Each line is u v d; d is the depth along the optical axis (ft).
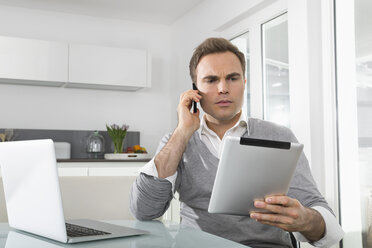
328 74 8.18
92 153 13.44
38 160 3.10
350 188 7.71
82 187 5.35
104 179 5.47
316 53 8.33
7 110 12.72
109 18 14.26
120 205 5.46
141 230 3.51
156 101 14.75
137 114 14.42
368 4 7.29
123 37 14.44
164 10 13.53
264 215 3.14
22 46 11.76
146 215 4.25
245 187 3.05
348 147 7.78
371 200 7.17
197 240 3.18
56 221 3.02
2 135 12.23
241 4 10.48
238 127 4.76
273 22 9.86
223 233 4.33
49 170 3.00
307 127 8.23
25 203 3.39
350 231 7.70
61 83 12.63
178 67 14.39
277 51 9.70
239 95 4.43
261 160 2.94
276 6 9.55
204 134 4.72
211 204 3.17
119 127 14.11
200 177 4.50
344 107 7.88
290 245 4.39
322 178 8.25
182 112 4.29
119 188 5.49
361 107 7.44
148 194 4.10
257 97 10.30
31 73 11.82
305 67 8.30
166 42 15.06
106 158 12.71
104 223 3.97
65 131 13.30
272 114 9.82
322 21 8.33
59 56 12.18
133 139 14.17
